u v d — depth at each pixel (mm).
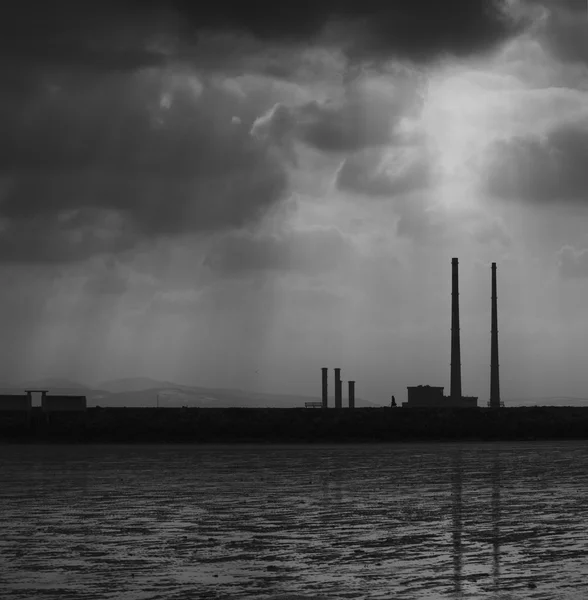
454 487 49094
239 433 99375
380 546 30594
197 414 109188
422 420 111062
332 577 25750
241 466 64125
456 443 96625
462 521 36219
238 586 24656
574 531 33531
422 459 71375
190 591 24094
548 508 40188
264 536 32812
